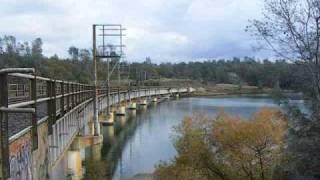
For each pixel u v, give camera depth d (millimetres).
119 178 39875
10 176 8656
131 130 74875
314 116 14484
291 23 14344
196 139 33938
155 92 143000
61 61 97812
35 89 12094
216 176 33000
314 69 14516
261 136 30250
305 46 14477
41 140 13633
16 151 9422
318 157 14359
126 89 108125
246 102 126312
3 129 8336
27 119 11992
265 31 14672
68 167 34344
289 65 15234
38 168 12703
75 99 32938
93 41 56344
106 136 66875
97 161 43938
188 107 119312
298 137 14859
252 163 31250
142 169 43344
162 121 87312
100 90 68438
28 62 74500
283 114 15398
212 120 35969
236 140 31531
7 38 85375
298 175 14961
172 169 34156
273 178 26156
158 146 57156
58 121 19844
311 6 14250
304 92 14852
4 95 8586
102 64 107312
